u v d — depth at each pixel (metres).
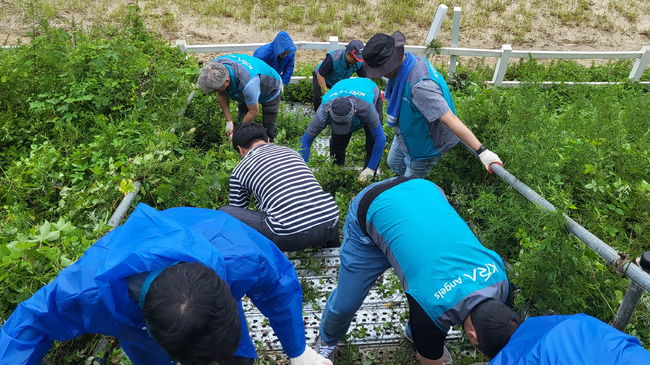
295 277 2.15
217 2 13.16
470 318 2.12
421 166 4.30
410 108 3.88
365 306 3.57
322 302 3.64
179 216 2.02
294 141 6.59
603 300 3.29
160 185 4.10
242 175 3.71
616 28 13.40
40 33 7.40
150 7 12.75
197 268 1.50
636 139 5.80
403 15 13.12
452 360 3.15
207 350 1.44
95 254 1.76
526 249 3.69
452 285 2.18
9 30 10.98
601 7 14.46
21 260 2.82
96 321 1.76
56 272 2.80
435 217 2.42
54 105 5.94
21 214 3.86
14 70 6.03
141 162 4.17
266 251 2.04
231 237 1.93
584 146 4.87
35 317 1.73
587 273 3.38
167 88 6.49
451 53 9.07
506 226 3.87
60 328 1.78
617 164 4.99
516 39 12.51
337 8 13.38
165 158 4.71
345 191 5.08
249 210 3.67
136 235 1.72
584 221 4.36
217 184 4.58
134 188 3.84
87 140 5.40
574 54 9.42
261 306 2.15
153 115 5.72
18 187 4.43
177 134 5.62
